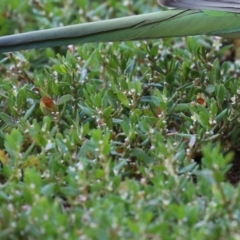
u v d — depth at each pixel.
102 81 1.62
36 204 1.42
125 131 1.51
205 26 1.56
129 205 1.42
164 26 1.56
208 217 1.41
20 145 1.47
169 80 1.60
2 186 1.46
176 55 1.66
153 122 1.53
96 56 1.63
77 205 1.44
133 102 1.55
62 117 1.56
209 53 1.68
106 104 1.54
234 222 1.40
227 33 1.56
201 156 1.53
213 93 1.58
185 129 1.53
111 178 1.46
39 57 1.73
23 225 1.41
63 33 1.54
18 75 1.63
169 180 1.44
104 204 1.42
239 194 1.42
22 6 1.79
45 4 1.78
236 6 1.55
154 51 1.61
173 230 1.41
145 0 1.82
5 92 1.59
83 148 1.48
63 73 1.59
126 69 1.61
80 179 1.44
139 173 1.50
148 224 1.41
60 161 1.49
